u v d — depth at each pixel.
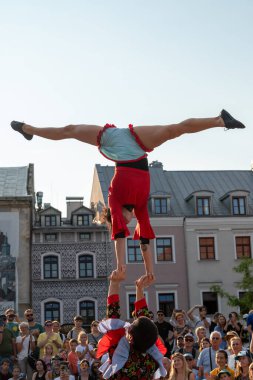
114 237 4.93
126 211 5.01
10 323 16.50
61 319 42.22
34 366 15.59
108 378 4.86
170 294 43.97
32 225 43.41
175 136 4.86
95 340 16.20
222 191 48.91
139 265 43.12
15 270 41.66
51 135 5.20
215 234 45.22
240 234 45.44
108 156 5.03
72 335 16.75
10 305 41.12
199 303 43.97
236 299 39.91
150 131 4.94
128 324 4.97
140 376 4.82
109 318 5.00
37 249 42.72
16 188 44.94
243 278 40.81
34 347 15.87
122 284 42.72
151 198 45.50
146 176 5.02
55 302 42.38
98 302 42.78
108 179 48.09
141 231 5.20
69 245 43.16
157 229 44.81
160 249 44.53
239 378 11.66
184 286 44.12
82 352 14.94
